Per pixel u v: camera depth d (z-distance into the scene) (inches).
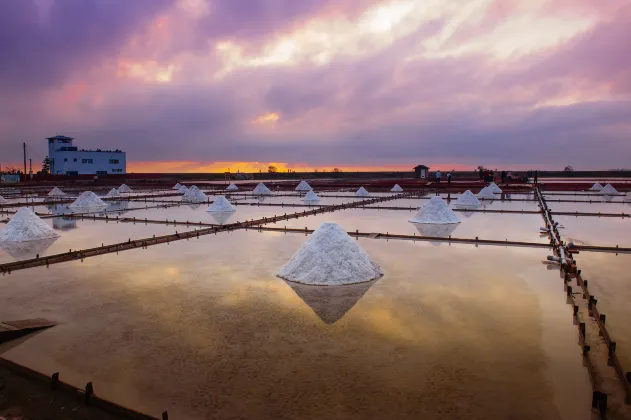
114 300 178.2
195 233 345.7
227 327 147.9
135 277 214.8
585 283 193.5
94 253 272.8
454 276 214.2
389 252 274.2
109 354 128.3
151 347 132.5
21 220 338.3
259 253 273.1
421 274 218.5
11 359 126.1
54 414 99.7
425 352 127.3
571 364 120.3
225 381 111.6
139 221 442.9
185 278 212.5
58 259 252.8
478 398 102.9
